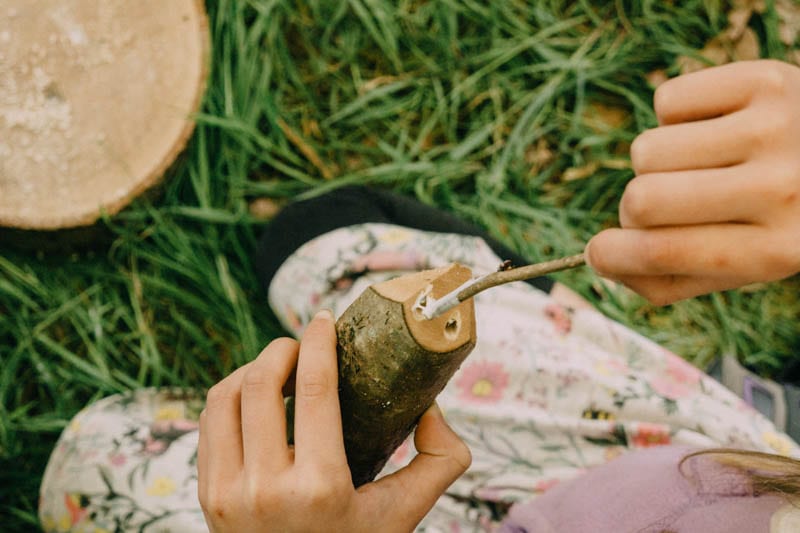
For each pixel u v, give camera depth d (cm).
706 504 57
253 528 45
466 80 140
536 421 96
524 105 143
